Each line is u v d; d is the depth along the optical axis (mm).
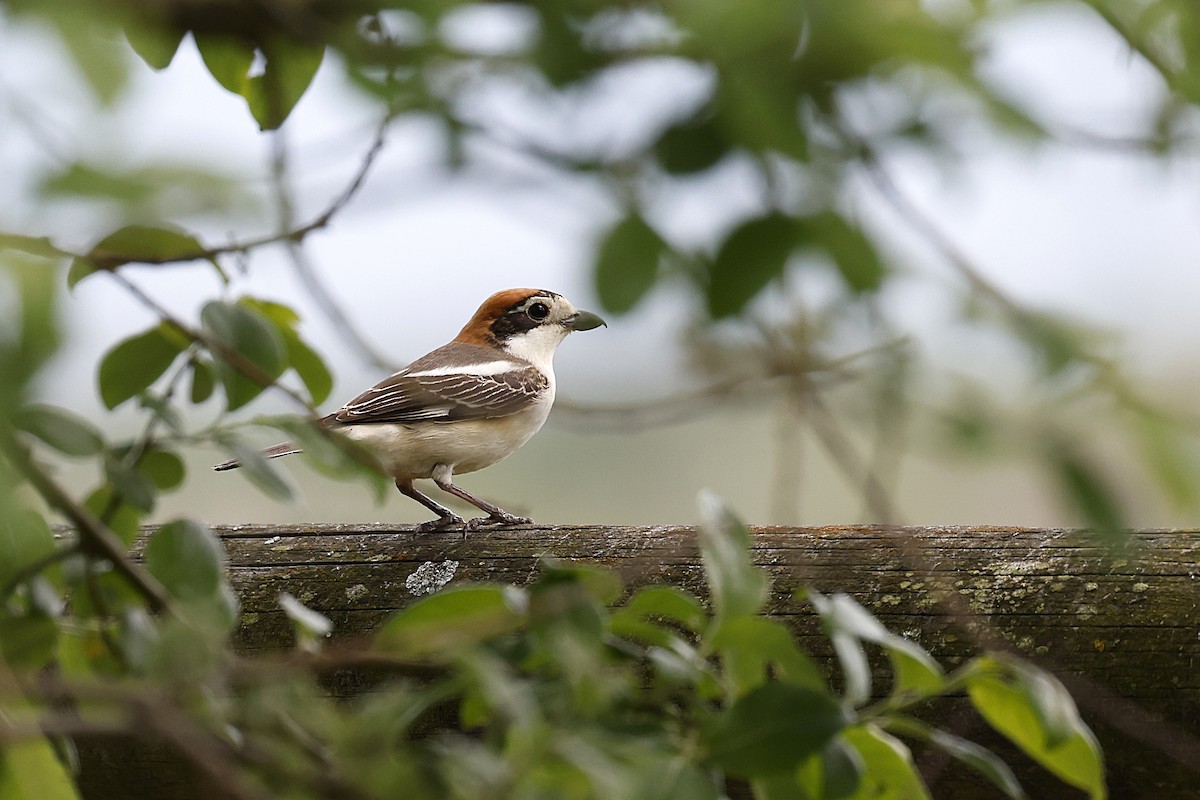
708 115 3217
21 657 4309
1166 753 5941
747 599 3686
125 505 4953
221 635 4000
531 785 3162
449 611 3873
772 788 3967
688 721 3768
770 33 3010
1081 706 6016
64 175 2615
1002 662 3854
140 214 2641
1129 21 3377
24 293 3068
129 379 5008
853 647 3809
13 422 3730
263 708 3248
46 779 4289
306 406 4340
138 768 6277
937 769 6008
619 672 3920
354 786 3055
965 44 3168
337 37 3271
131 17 3260
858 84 3170
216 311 4535
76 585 4500
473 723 4117
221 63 4691
